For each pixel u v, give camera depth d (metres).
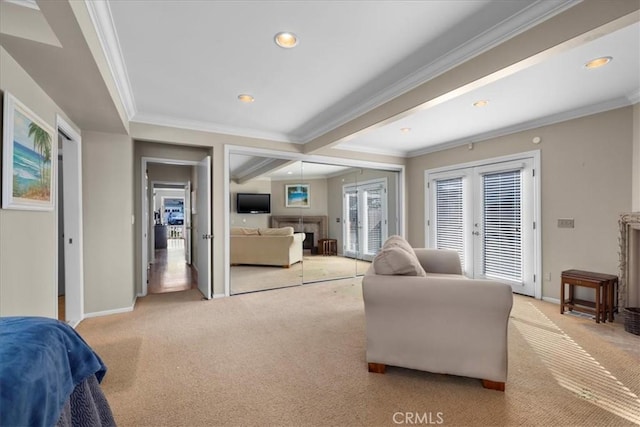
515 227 4.05
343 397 1.76
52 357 0.90
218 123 3.89
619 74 2.53
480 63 2.12
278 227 4.96
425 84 2.56
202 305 3.60
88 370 1.08
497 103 3.19
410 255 2.26
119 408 1.66
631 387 1.84
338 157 4.99
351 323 2.97
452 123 3.88
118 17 1.80
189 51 2.20
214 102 3.19
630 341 2.50
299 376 1.99
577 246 3.43
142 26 1.89
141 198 4.14
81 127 3.10
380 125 3.22
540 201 3.77
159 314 3.28
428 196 5.35
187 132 3.80
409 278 1.97
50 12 1.37
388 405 1.68
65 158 3.03
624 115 3.06
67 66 1.86
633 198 2.99
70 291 3.04
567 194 3.52
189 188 6.82
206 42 2.09
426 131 4.26
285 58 2.32
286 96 3.05
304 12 1.79
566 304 3.22
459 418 1.57
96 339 2.60
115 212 3.36
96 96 2.30
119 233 3.37
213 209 3.98
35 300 2.01
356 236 5.50
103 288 3.28
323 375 2.00
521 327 2.82
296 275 5.05
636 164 2.96
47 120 2.27
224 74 2.56
